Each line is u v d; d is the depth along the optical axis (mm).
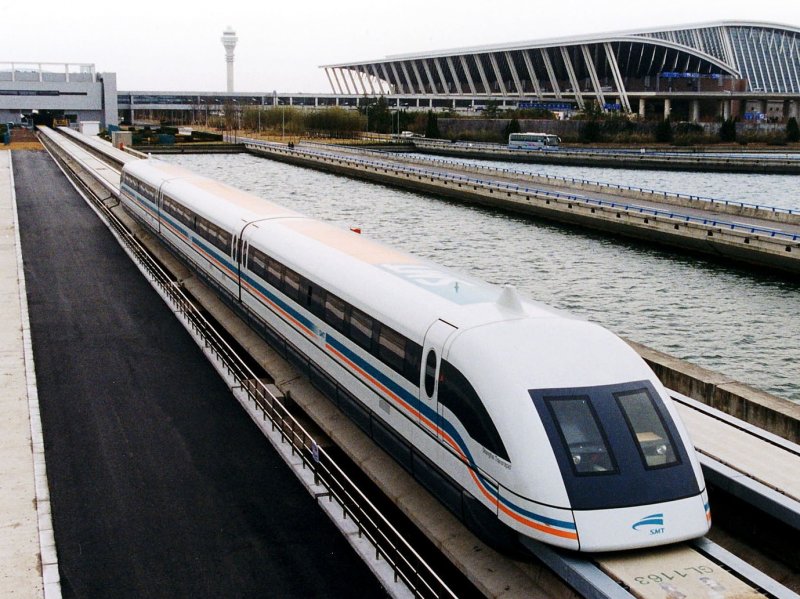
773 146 155875
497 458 11867
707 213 69188
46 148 113812
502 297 14062
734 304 48094
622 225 68875
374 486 16188
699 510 11398
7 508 14242
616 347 13039
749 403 19188
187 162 135875
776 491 13445
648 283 53125
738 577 10555
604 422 11711
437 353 13688
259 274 23500
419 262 18766
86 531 13828
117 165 78250
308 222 24922
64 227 45719
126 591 12156
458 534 13469
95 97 190625
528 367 12234
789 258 53906
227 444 17531
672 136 161125
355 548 13422
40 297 29859
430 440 13969
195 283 32062
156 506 14750
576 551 11039
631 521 11039
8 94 183750
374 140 178000
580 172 124750
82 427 18219
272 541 13680
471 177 97625
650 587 10266
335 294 18219
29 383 20547
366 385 16547
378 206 87625
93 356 23203
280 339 22062
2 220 47344
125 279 33094
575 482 11195
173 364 22688
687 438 12141
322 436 18453
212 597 12078
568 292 50719
